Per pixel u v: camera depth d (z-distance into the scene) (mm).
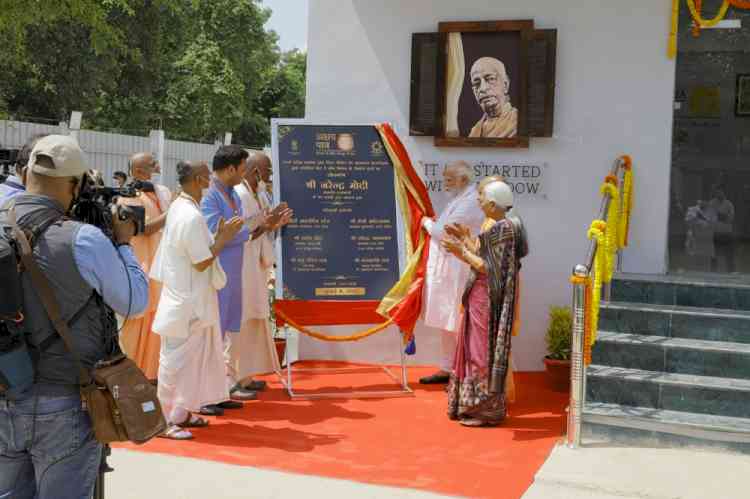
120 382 3098
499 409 6254
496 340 6148
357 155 7355
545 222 7945
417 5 8180
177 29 26625
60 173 3121
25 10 12367
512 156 7988
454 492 4801
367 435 5973
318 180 7289
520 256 6305
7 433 3086
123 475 4977
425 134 8117
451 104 8062
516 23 7828
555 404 6945
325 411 6633
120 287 3180
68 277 3068
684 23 7758
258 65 36531
